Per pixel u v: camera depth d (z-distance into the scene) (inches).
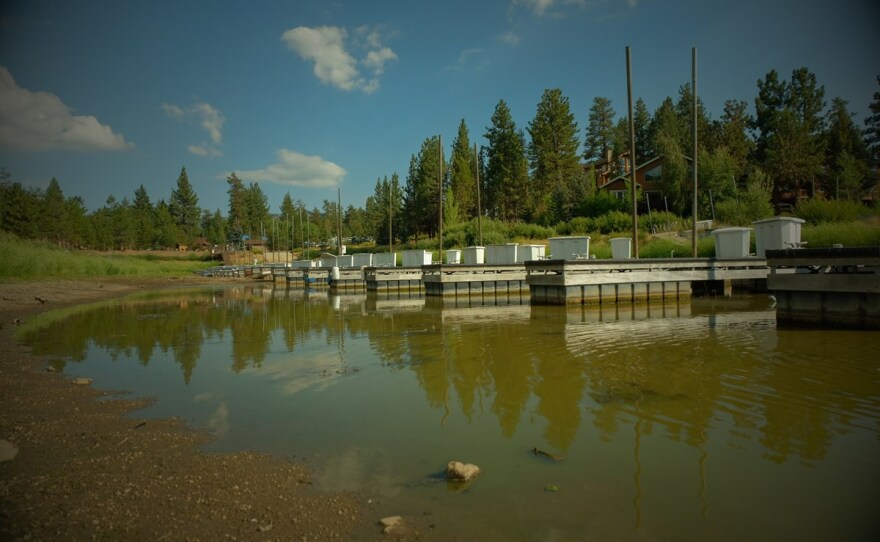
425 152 2313.0
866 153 1636.3
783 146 1654.8
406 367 269.0
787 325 356.5
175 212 3988.7
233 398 218.7
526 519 110.7
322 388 230.8
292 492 128.0
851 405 178.7
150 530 111.0
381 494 125.5
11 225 1914.4
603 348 297.6
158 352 335.9
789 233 516.4
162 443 165.8
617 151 2659.9
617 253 665.6
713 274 583.2
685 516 110.3
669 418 172.4
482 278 750.5
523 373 244.5
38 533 110.7
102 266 1599.4
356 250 3065.9
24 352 340.2
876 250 301.9
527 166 2247.8
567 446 152.0
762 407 179.9
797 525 105.4
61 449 162.1
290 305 719.1
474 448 153.4
